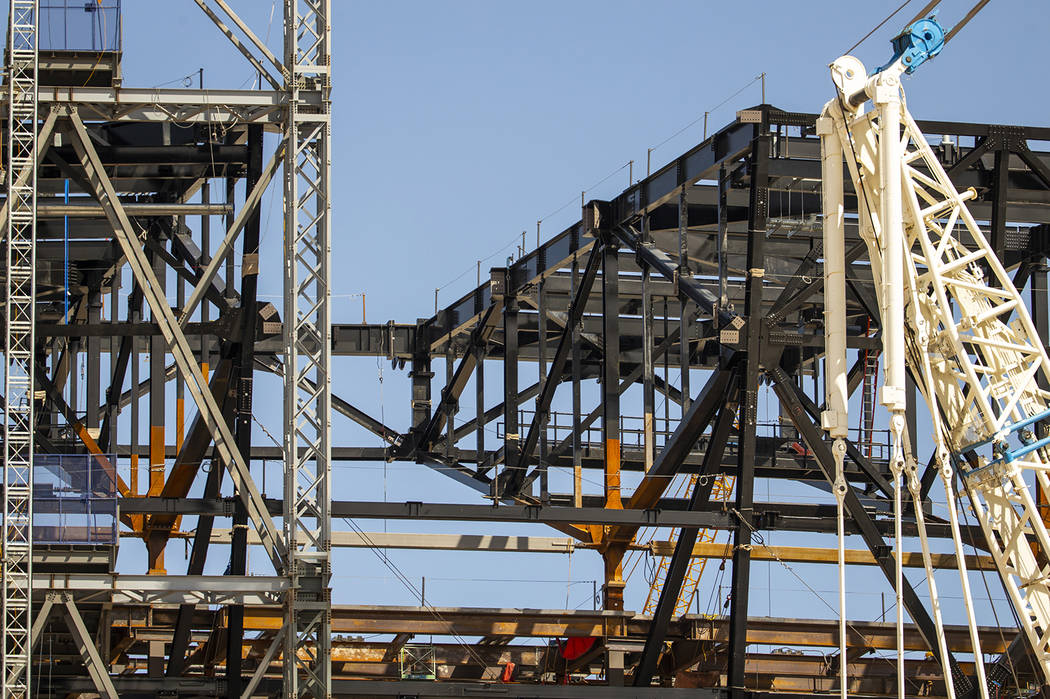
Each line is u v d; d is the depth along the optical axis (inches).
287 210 3056.1
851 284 3248.0
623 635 3432.6
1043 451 2822.3
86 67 3107.8
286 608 2930.6
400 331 4269.2
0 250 3159.5
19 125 3095.5
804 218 3422.7
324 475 2982.3
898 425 2630.4
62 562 2947.8
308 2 3129.9
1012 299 2773.1
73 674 3314.5
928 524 3543.3
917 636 3590.1
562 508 3201.3
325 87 3085.6
